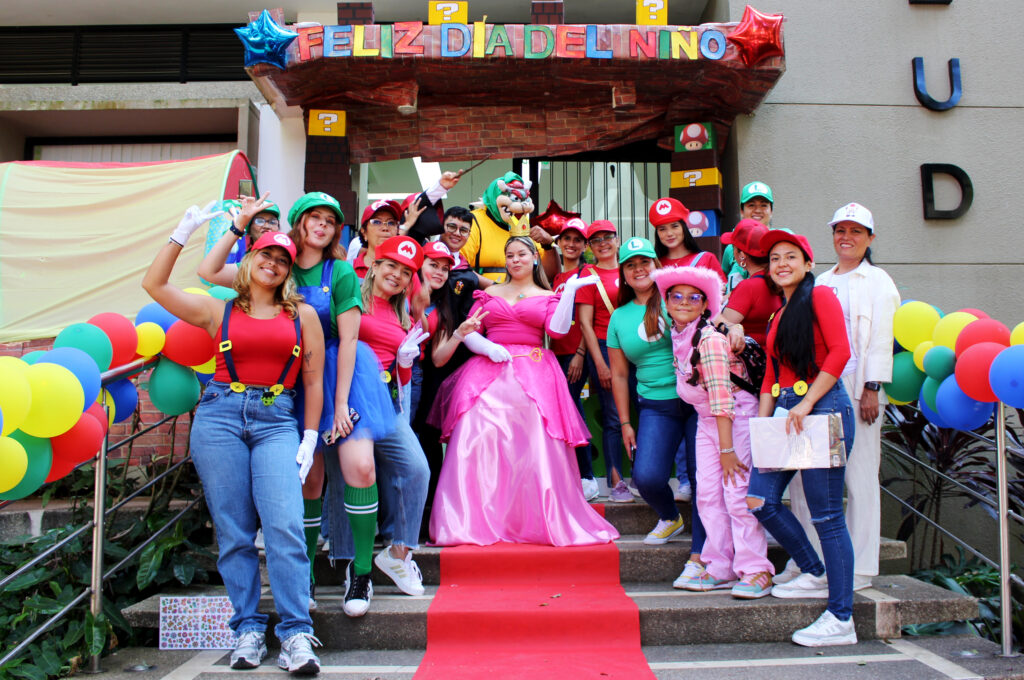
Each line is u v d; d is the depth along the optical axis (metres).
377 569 3.64
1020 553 5.19
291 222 3.27
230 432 2.95
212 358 3.33
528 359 4.21
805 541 3.36
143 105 6.11
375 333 3.38
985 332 3.21
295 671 2.83
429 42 5.05
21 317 5.09
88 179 5.25
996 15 5.87
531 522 3.87
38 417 2.54
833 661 2.99
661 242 4.43
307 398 3.05
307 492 3.26
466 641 3.18
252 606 2.97
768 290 3.73
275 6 6.24
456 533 3.83
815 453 3.09
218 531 2.96
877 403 3.49
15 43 6.52
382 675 2.85
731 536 3.56
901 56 5.80
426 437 4.35
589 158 6.35
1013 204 5.70
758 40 5.03
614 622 3.20
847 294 3.59
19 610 3.54
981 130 5.77
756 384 3.59
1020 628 3.73
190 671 2.92
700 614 3.23
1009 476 4.59
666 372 3.80
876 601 3.33
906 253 5.62
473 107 5.69
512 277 4.44
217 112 6.16
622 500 4.40
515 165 6.34
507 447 4.02
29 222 5.20
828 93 5.74
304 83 5.30
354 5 5.34
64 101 6.14
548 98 5.64
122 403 3.32
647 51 5.07
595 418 5.15
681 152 5.64
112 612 3.28
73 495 4.46
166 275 2.92
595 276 4.22
